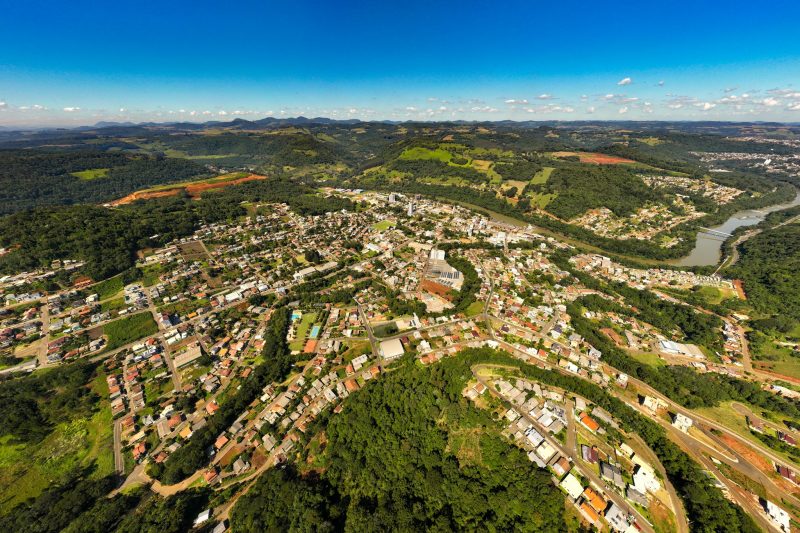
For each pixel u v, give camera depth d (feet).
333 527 260.01
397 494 285.43
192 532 263.29
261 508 270.67
